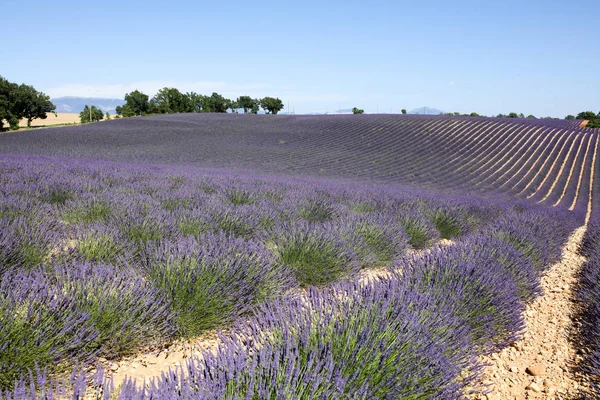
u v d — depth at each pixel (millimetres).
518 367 3174
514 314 3588
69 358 2465
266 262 4020
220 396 1631
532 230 7672
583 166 40500
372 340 2195
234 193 9242
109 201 6426
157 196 8211
